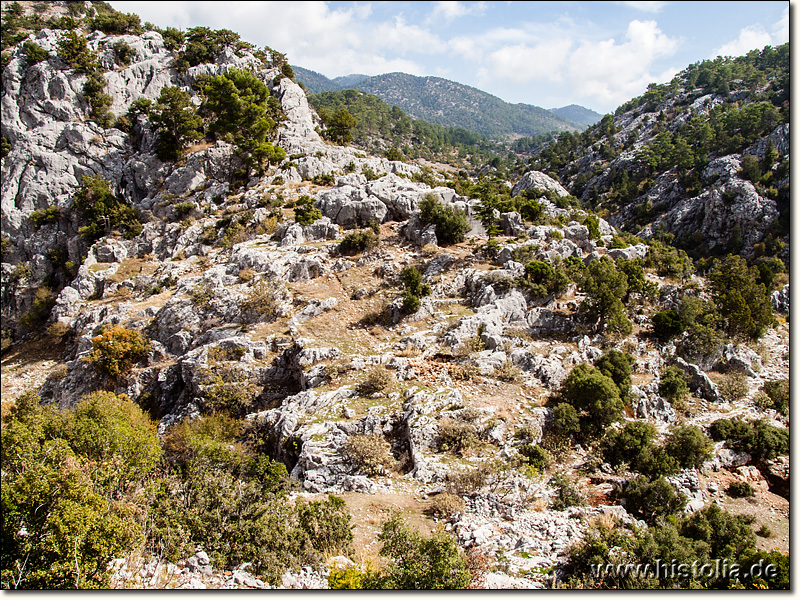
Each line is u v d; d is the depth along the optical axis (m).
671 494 27.67
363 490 28.52
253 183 78.69
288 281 52.62
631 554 20.41
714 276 60.06
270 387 41.97
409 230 58.12
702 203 134.38
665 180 158.25
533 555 21.61
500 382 37.22
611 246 68.25
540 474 29.47
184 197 79.50
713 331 47.44
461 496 27.09
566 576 20.03
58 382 53.47
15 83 92.81
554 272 47.59
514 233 59.72
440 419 32.62
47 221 84.00
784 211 120.00
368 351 41.66
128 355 49.25
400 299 46.41
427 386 36.28
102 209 77.62
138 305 58.31
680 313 49.56
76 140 89.81
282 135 93.12
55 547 16.05
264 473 28.48
